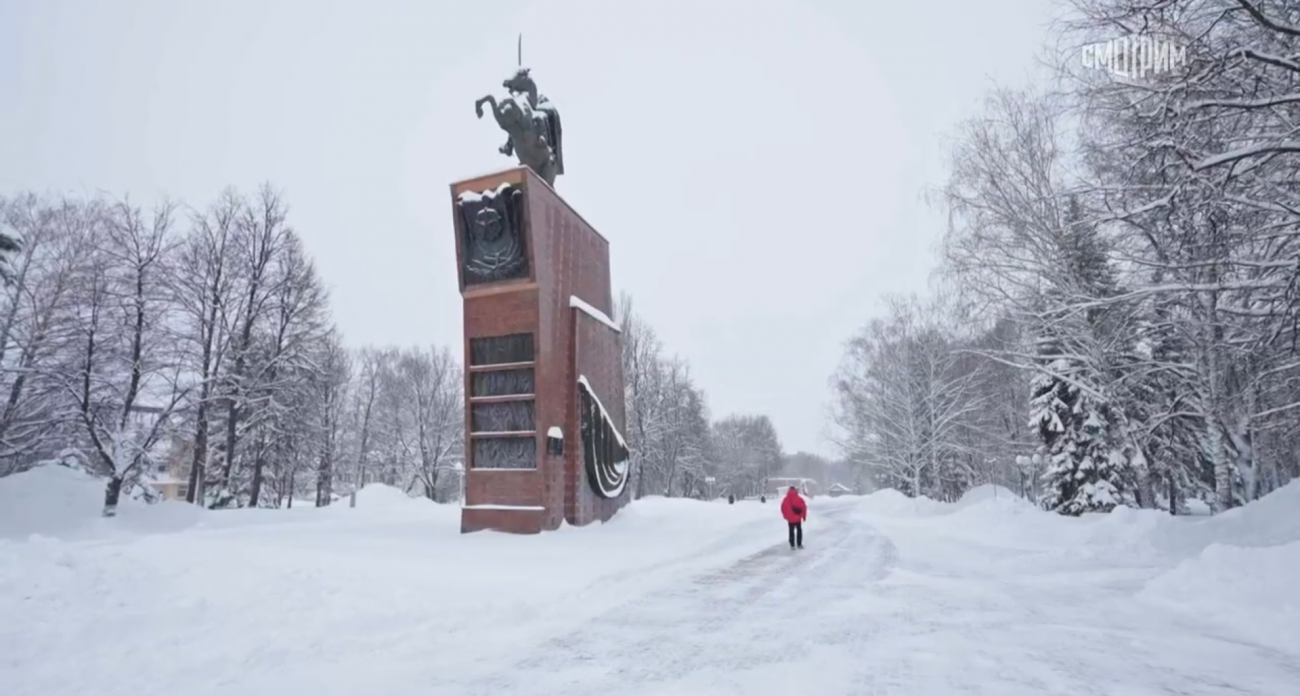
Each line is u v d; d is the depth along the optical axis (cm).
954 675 660
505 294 2095
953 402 4312
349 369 5816
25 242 2806
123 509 2345
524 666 688
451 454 6128
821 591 1134
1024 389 3778
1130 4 1048
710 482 7794
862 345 5153
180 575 852
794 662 705
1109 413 2795
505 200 2073
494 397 2070
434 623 823
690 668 684
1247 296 1429
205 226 3259
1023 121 2191
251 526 2189
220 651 667
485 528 1992
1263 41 1036
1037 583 1220
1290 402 1788
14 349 2716
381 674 653
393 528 2122
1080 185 1549
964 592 1127
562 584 1092
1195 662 707
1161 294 1641
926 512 3391
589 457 2233
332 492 6181
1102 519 1866
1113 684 632
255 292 3372
